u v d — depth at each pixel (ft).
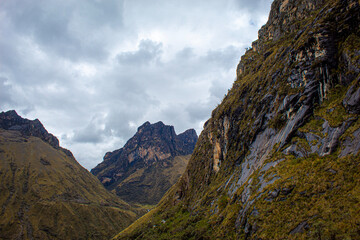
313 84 158.40
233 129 273.95
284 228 112.68
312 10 251.60
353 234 84.23
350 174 104.58
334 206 99.45
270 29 349.20
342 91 139.64
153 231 317.63
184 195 382.22
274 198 132.36
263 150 187.62
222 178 260.01
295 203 118.42
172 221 313.32
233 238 150.20
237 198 180.04
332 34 157.99
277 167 150.51
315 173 120.88
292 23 278.67
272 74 223.71
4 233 624.59
